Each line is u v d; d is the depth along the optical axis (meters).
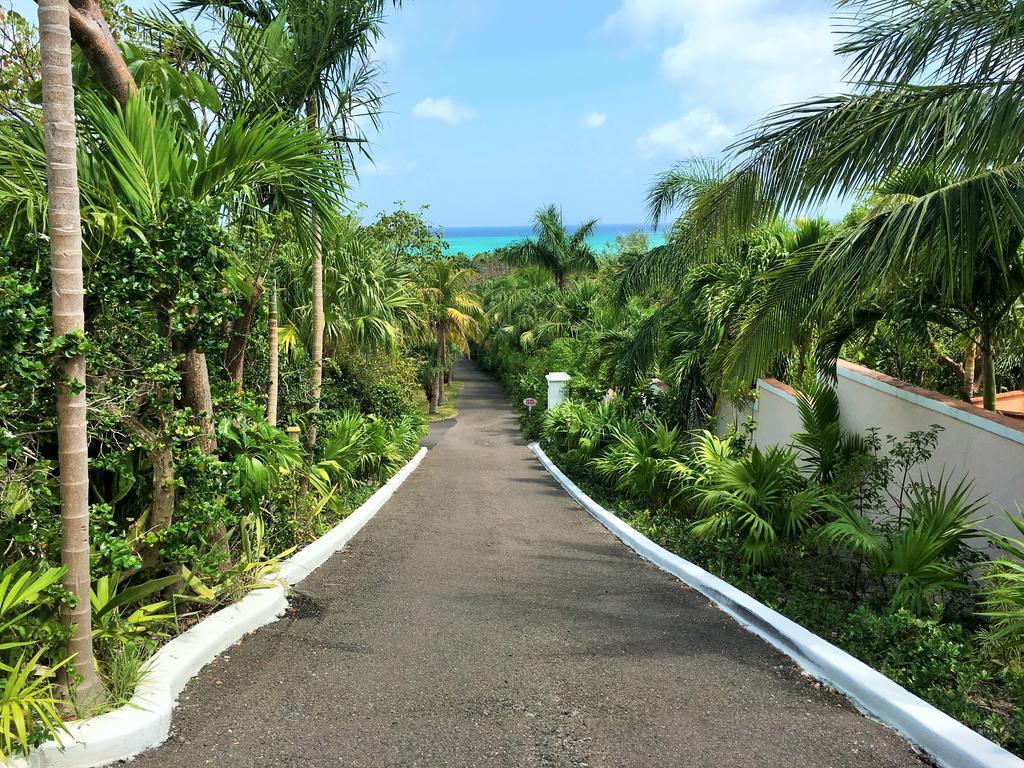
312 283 9.42
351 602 5.08
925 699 3.32
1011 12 4.46
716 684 3.60
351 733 2.96
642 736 3.01
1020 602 3.41
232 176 4.36
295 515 6.82
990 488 5.24
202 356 4.52
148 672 3.22
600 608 5.05
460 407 38.03
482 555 6.95
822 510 5.70
